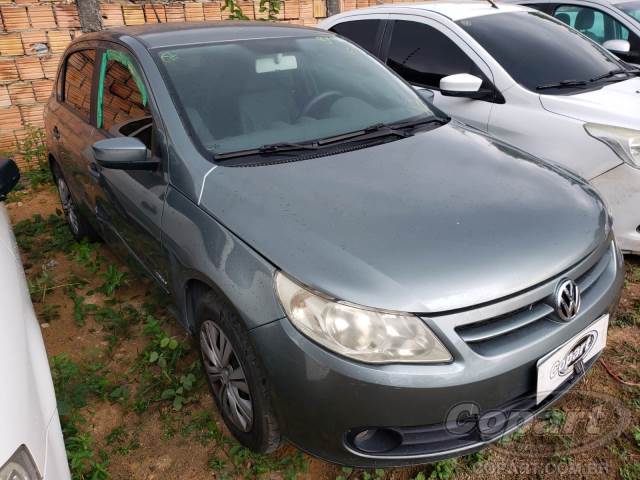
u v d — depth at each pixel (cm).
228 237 205
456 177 230
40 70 534
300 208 205
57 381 262
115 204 297
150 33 303
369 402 170
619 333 285
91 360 293
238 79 274
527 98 364
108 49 315
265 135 256
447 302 172
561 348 189
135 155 246
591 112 339
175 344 265
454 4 464
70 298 349
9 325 171
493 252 187
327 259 182
